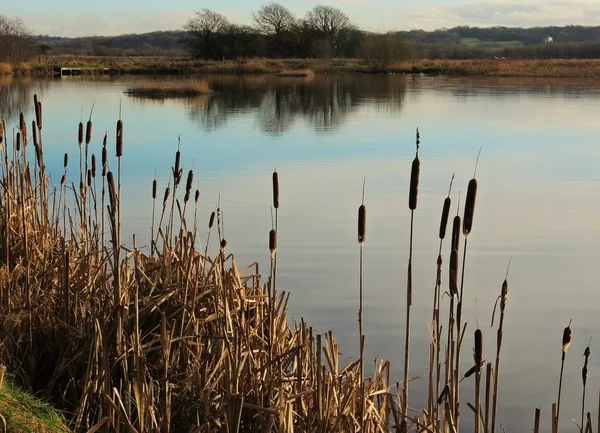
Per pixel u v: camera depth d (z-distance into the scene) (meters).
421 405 6.38
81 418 4.84
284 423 4.50
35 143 6.94
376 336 8.01
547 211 14.12
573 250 11.55
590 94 45.91
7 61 74.06
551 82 61.72
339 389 4.96
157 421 4.87
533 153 21.34
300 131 27.36
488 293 9.57
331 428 4.62
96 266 6.12
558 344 7.94
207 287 5.73
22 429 4.35
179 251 6.25
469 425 6.22
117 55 117.31
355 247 11.59
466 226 3.92
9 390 4.70
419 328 8.30
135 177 16.97
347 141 24.44
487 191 15.98
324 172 18.28
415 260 10.98
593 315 8.79
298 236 12.22
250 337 5.32
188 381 5.09
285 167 18.98
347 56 100.12
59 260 6.06
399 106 38.16
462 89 52.44
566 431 6.15
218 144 23.45
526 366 7.38
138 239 11.13
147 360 5.33
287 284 9.77
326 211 14.06
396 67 84.06
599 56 104.00
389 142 24.06
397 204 14.70
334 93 49.59
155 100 42.19
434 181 17.11
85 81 61.66
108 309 5.38
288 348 5.65
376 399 5.65
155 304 5.52
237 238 12.01
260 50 94.06
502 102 39.84
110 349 5.20
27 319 5.60
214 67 82.56
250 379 4.99
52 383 5.16
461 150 22.08
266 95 48.09
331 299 9.20
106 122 29.06
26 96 42.34
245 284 6.15
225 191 15.77
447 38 156.00
